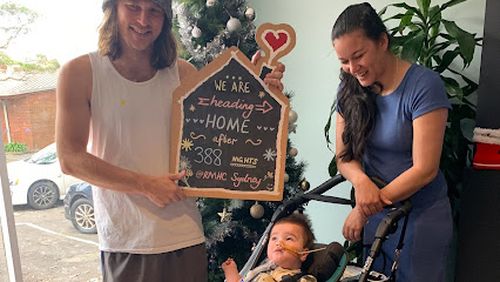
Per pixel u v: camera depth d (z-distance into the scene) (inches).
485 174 76.8
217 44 83.4
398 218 60.6
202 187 62.7
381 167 67.2
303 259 65.9
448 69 88.9
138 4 53.8
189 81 60.5
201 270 63.8
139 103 57.5
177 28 85.3
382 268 69.8
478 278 78.0
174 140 60.7
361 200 63.5
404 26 87.4
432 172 61.1
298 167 92.4
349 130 67.9
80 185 98.0
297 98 116.3
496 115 76.6
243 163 63.5
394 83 63.4
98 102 56.2
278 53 61.7
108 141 57.4
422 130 60.5
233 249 91.8
